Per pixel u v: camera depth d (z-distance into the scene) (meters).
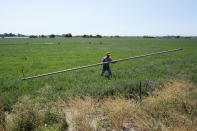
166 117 4.48
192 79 8.62
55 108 4.93
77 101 5.38
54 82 8.63
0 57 19.95
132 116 4.53
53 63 15.68
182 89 6.61
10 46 39.50
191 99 5.24
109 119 4.42
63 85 8.01
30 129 3.94
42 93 6.70
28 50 29.45
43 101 5.85
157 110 4.74
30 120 3.98
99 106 5.48
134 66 13.59
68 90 7.05
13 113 4.88
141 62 15.92
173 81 7.62
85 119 4.27
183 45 45.06
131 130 4.13
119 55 22.67
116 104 4.93
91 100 5.58
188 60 16.14
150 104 4.96
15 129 3.81
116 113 4.44
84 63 15.72
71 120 4.55
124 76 9.73
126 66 13.63
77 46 40.91
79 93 6.45
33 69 12.82
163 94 5.60
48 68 13.22
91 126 4.10
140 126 4.14
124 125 4.31
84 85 7.65
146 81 7.77
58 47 37.19
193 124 4.04
